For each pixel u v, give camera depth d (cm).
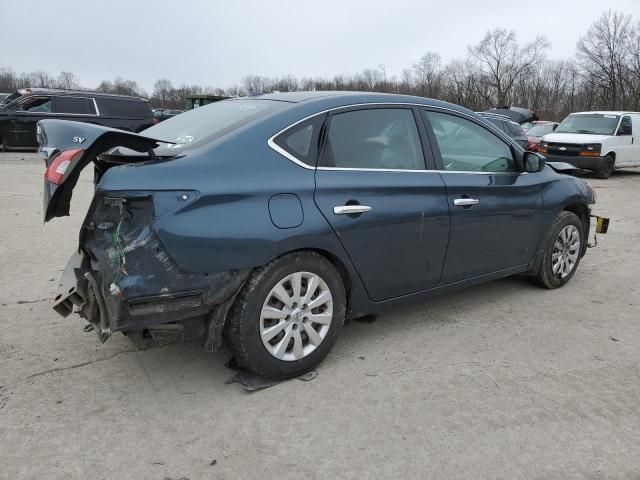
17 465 254
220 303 302
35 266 544
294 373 334
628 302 488
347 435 281
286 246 312
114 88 9044
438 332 412
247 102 378
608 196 1188
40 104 1722
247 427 286
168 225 280
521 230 459
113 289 277
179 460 260
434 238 388
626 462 266
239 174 304
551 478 254
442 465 261
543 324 432
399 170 374
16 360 352
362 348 382
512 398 320
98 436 276
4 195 940
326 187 332
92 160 311
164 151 301
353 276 351
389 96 388
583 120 1602
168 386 326
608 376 349
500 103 5903
